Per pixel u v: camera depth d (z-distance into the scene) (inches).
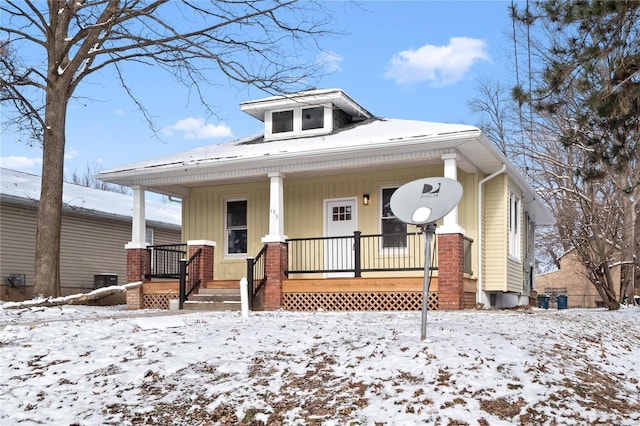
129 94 741.3
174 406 292.0
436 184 371.2
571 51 576.4
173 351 369.1
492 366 307.6
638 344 464.4
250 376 319.6
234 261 751.1
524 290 863.7
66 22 677.9
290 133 746.2
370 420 256.2
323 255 701.9
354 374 306.8
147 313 580.7
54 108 671.1
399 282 601.6
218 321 469.7
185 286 657.0
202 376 325.4
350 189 698.8
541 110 594.2
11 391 316.5
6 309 585.3
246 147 723.4
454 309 570.9
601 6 505.7
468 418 252.2
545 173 1141.7
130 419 281.3
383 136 600.1
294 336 393.1
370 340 365.1
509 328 410.6
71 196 1021.2
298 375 314.8
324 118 730.2
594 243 870.4
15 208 860.0
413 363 313.0
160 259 818.8
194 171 693.3
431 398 271.3
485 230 692.7
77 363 354.6
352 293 617.9
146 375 331.3
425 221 361.7
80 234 959.6
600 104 546.9
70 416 285.1
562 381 296.8
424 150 594.9
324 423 258.4
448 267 577.6
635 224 1073.5
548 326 442.0
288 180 727.7
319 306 628.1
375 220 684.7
